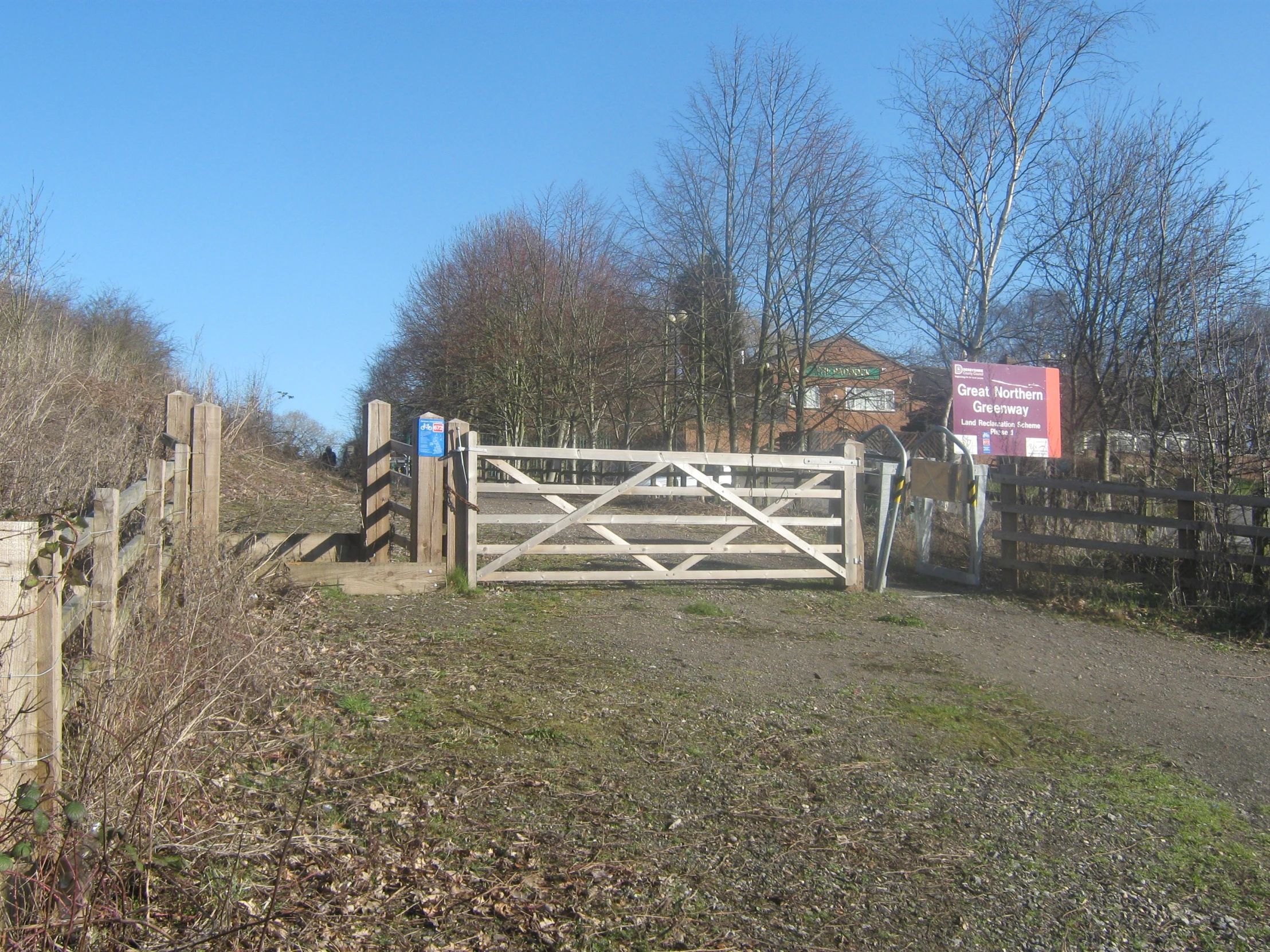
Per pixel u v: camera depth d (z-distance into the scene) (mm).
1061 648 7988
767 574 9844
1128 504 13320
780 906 3486
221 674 4570
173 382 18062
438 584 8727
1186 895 3707
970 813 4418
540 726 5184
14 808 2744
